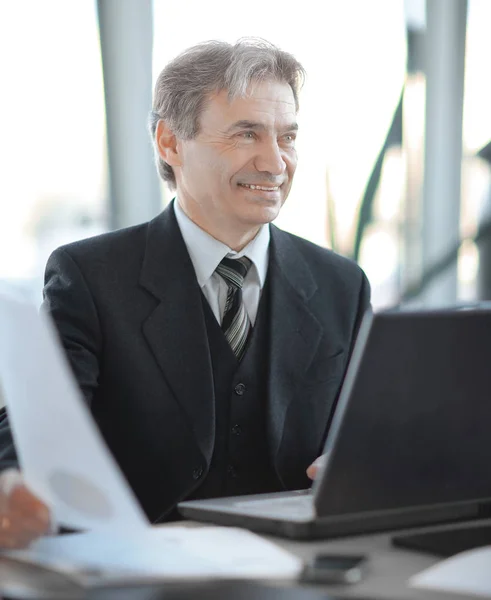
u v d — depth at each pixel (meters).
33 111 3.46
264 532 1.39
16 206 3.46
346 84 3.94
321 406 2.08
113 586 1.10
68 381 1.14
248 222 2.06
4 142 3.42
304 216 3.93
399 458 1.31
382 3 3.97
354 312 2.21
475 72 4.12
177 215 2.15
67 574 1.13
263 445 2.04
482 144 4.16
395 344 1.26
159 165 2.24
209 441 1.93
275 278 2.12
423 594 1.07
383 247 4.05
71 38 3.50
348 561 1.16
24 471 1.28
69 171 3.54
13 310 1.17
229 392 2.02
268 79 2.05
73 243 2.11
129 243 2.10
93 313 1.99
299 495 1.59
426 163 4.09
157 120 2.19
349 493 1.29
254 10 3.76
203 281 2.08
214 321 2.04
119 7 3.57
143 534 1.25
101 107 3.59
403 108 4.04
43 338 1.15
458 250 4.13
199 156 2.07
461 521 1.48
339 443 1.26
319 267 2.23
